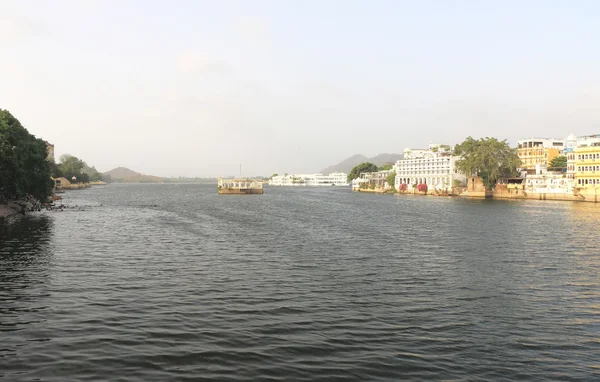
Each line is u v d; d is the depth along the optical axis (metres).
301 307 21.30
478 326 18.83
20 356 15.01
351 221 68.06
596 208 98.31
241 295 23.34
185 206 105.88
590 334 18.03
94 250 37.97
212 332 17.59
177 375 13.78
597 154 118.38
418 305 21.88
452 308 21.44
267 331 17.81
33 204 83.19
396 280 27.36
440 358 15.45
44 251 37.09
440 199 149.00
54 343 16.22
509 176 159.25
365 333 17.78
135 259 33.88
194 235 49.28
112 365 14.41
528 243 43.88
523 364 15.09
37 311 20.09
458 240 46.00
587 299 23.27
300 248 40.12
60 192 197.25
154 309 20.66
